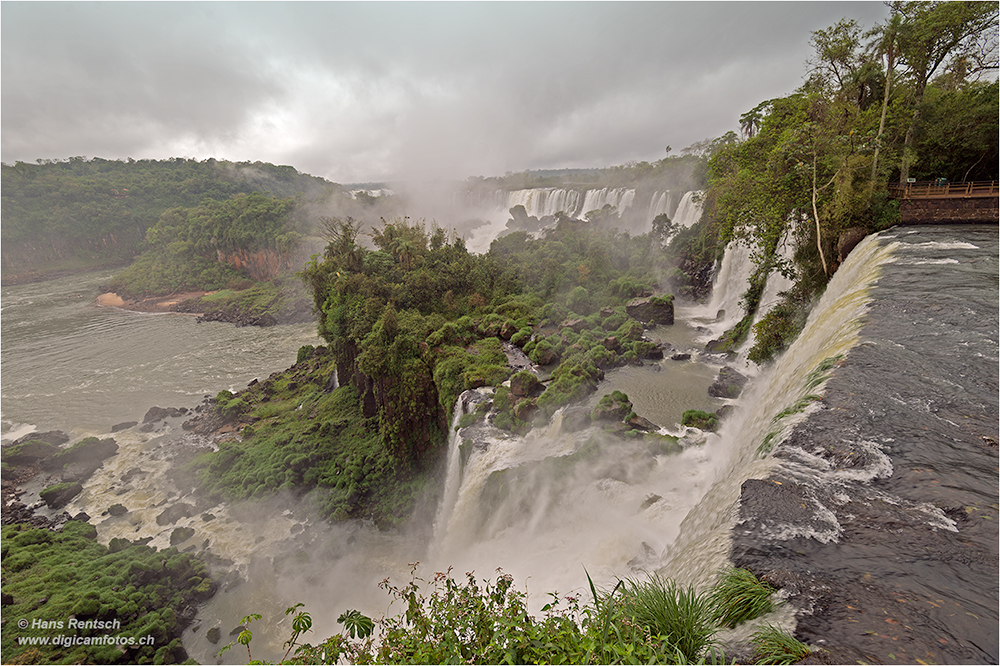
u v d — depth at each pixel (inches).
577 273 2556.6
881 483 317.4
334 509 1539.1
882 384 455.2
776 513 295.3
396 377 1715.1
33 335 3929.6
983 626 200.8
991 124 1315.2
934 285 733.3
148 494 1710.1
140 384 2824.8
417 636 249.1
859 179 1246.3
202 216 5812.0
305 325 4028.1
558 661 198.2
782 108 1775.3
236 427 2169.0
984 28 1122.7
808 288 1299.2
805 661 189.5
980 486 305.1
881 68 1451.8
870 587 229.0
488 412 1401.3
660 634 196.9
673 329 2103.8
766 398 787.4
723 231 1544.0
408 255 2497.5
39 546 1400.1
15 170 7765.8
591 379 1493.6
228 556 1389.0
